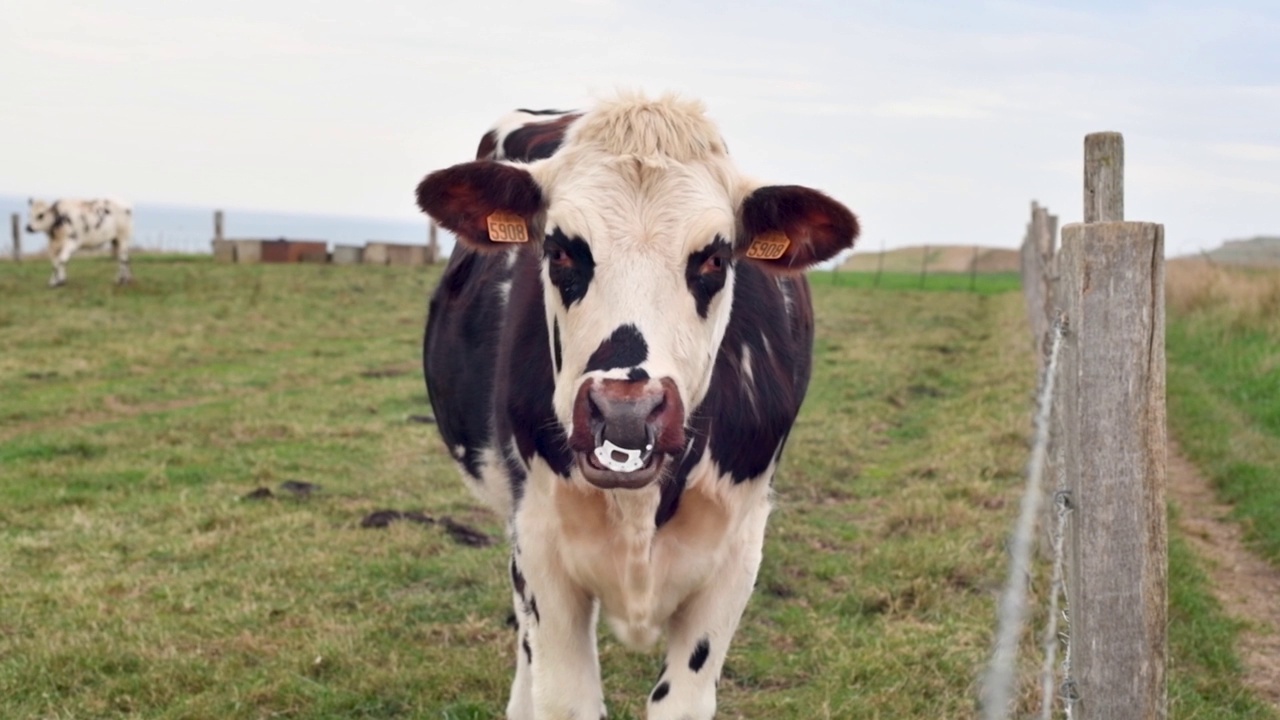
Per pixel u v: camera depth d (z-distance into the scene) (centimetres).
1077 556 319
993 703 406
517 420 377
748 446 379
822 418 1135
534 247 371
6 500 820
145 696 503
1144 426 308
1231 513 803
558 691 386
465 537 732
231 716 486
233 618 585
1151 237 304
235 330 1809
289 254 2908
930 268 4878
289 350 1655
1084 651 317
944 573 639
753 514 396
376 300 2239
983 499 795
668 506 362
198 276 2464
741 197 356
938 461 915
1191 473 924
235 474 905
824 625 580
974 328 1998
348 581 644
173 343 1639
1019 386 1242
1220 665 533
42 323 1769
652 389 306
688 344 328
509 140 491
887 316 2192
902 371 1432
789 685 524
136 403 1244
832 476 909
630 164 341
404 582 649
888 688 502
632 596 372
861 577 645
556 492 369
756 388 384
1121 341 307
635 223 333
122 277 2366
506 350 393
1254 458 912
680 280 331
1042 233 1092
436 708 495
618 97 365
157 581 644
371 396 1262
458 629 576
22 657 536
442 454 980
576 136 360
